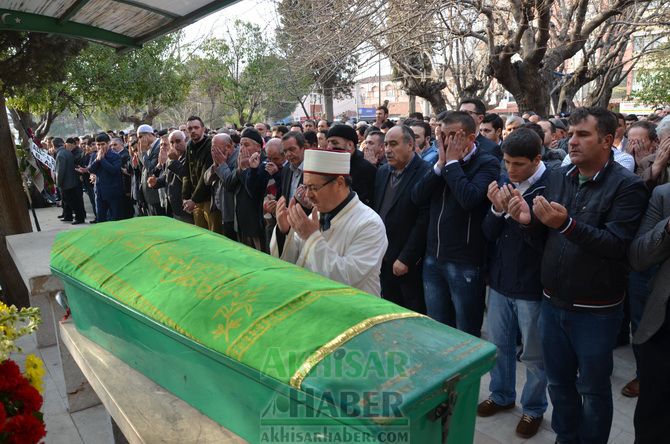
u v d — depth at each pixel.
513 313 3.01
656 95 17.05
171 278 1.85
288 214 2.17
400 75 9.59
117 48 4.33
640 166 3.90
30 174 5.67
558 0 9.07
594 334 2.35
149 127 7.50
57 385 3.45
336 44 5.83
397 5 5.64
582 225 2.23
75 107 16.70
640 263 2.21
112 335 2.11
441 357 1.33
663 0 7.97
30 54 5.71
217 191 5.27
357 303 1.55
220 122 40.47
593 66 10.51
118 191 8.84
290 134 4.33
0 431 1.42
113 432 2.61
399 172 3.67
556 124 6.12
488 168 3.11
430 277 3.40
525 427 2.97
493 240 3.01
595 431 2.44
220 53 23.30
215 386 1.57
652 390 2.32
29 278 2.87
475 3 6.89
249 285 1.67
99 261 2.20
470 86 10.81
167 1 3.32
